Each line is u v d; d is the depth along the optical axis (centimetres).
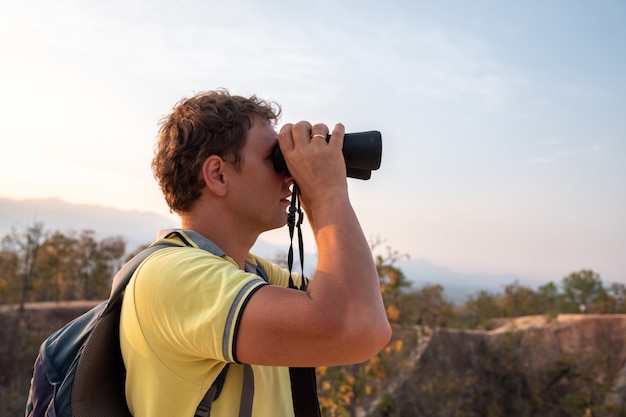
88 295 5747
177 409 121
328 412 575
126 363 125
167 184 141
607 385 2725
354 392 632
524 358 3022
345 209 124
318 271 115
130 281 125
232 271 118
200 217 139
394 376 2402
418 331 1202
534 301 4966
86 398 124
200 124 135
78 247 5681
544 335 3139
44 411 128
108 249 5844
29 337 3938
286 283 173
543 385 2933
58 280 5509
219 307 110
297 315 108
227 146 134
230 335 108
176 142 137
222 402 126
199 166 135
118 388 130
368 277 114
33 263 5122
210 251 132
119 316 129
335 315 108
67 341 133
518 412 2889
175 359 119
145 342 120
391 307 646
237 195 136
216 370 122
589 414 2486
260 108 142
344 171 130
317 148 129
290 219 137
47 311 4522
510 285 5050
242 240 142
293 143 133
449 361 2916
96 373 124
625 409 2567
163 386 120
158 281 117
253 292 112
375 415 1038
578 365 2883
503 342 3061
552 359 3002
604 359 2853
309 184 129
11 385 3400
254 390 133
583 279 5291
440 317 3073
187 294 115
